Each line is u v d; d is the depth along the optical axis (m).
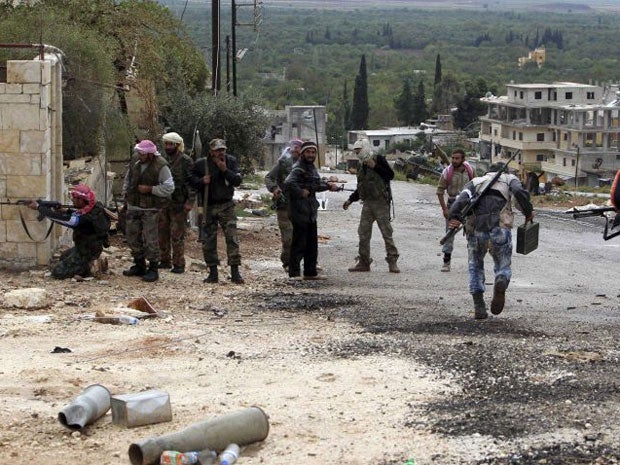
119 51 28.23
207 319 12.14
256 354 10.11
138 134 27.11
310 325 11.86
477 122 136.62
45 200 14.64
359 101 140.62
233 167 15.12
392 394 8.55
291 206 15.88
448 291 15.04
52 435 7.37
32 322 11.44
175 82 33.62
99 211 14.44
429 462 6.91
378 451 7.13
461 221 12.32
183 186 15.39
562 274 17.59
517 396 8.45
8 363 9.44
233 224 15.17
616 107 113.81
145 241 14.66
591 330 11.59
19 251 14.78
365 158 16.78
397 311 12.96
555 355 9.98
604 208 13.99
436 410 8.05
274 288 14.99
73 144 21.78
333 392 8.62
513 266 18.66
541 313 12.95
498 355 9.99
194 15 175.00
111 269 15.23
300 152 16.23
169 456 6.70
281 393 8.59
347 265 18.36
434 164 57.31
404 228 26.06
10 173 14.63
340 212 30.33
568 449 7.12
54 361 9.57
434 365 9.55
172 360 9.78
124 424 7.61
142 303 12.48
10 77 14.55
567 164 113.94
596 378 9.02
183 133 33.06
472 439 7.34
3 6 23.92
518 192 12.22
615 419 7.79
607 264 19.22
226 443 7.07
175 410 8.02
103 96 22.14
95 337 10.72
